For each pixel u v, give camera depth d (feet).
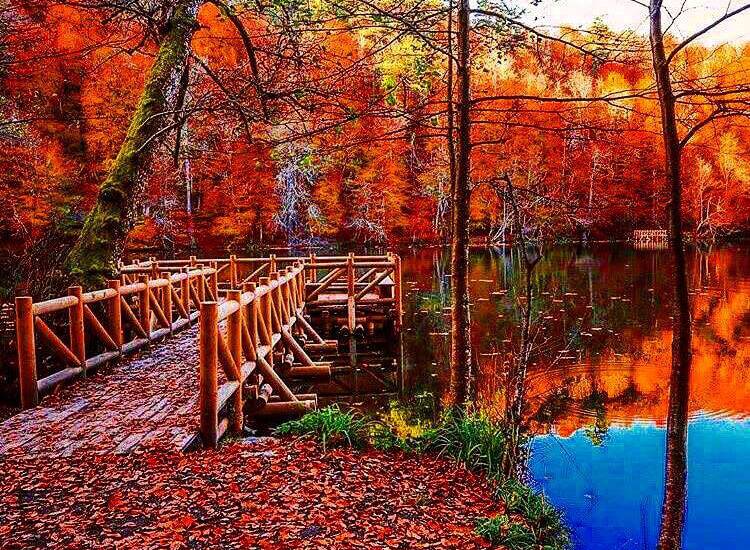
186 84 30.07
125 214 30.45
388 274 49.37
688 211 114.93
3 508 12.65
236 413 19.84
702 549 17.61
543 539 15.07
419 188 106.32
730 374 36.24
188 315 37.14
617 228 115.03
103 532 11.73
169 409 19.43
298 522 12.67
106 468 14.78
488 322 51.16
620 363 37.70
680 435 10.57
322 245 111.24
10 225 63.72
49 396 21.03
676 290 10.37
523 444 20.58
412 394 33.30
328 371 32.37
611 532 17.44
